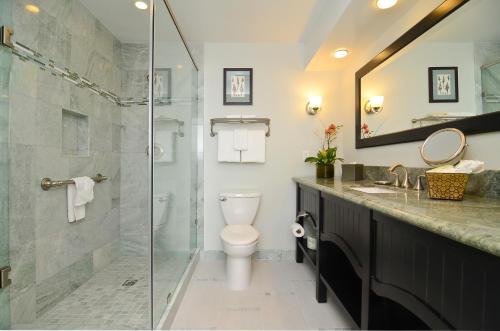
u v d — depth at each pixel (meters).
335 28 1.63
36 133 1.44
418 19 1.37
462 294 0.57
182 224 2.02
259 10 1.88
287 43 2.36
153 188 1.51
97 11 1.91
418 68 1.37
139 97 2.34
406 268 0.78
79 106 1.82
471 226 0.56
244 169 2.37
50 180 1.53
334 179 2.04
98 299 1.62
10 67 1.27
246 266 1.81
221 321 1.43
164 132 1.72
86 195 1.76
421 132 1.34
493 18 0.97
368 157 1.93
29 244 1.38
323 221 1.58
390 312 1.00
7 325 1.26
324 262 1.61
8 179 1.27
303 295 1.72
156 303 1.45
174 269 1.82
